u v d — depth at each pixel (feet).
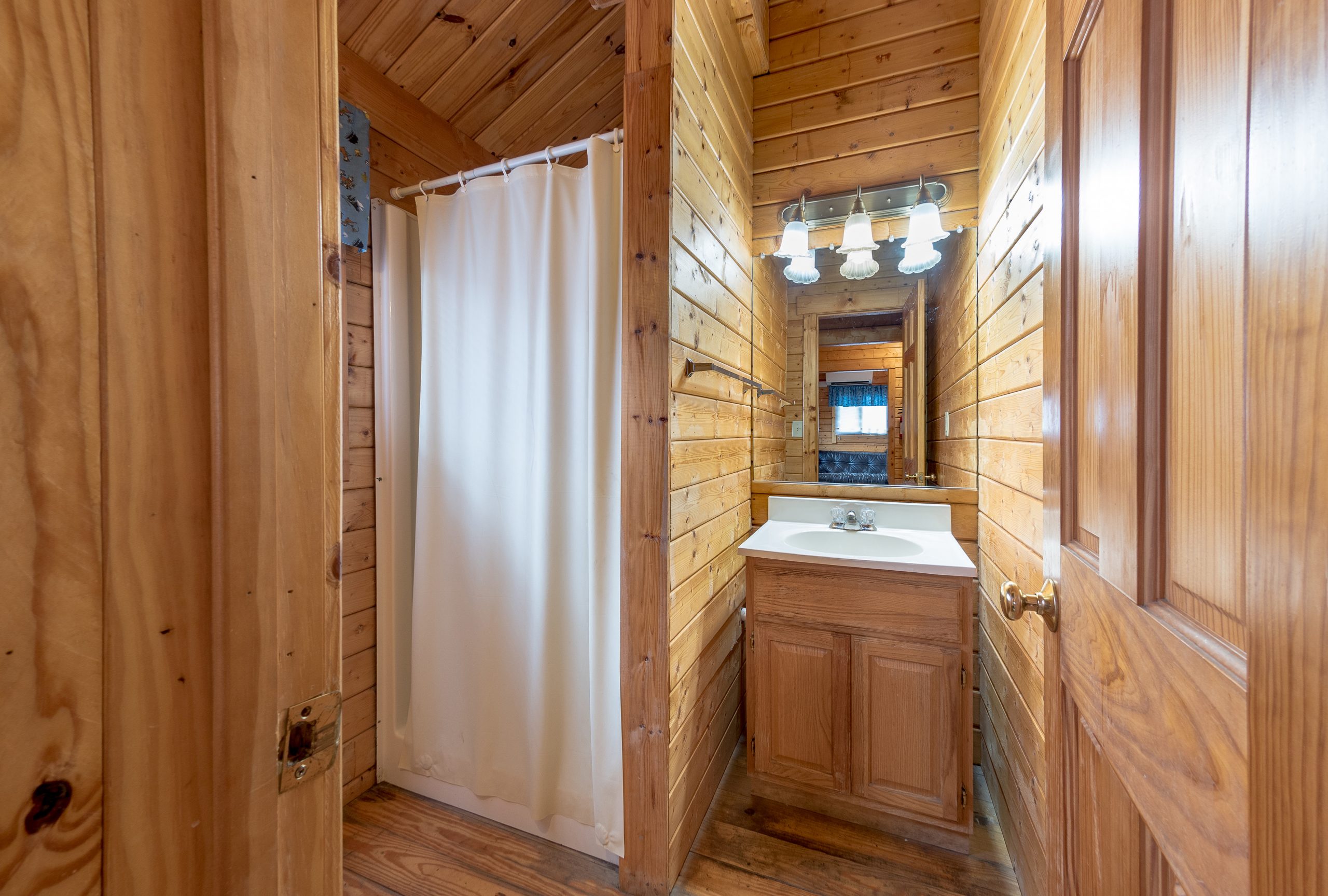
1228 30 1.24
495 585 5.18
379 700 5.72
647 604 4.21
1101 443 2.00
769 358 7.30
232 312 1.09
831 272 7.09
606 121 7.22
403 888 4.38
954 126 6.25
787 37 7.00
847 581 4.99
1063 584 2.39
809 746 5.14
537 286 4.96
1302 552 0.95
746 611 5.37
